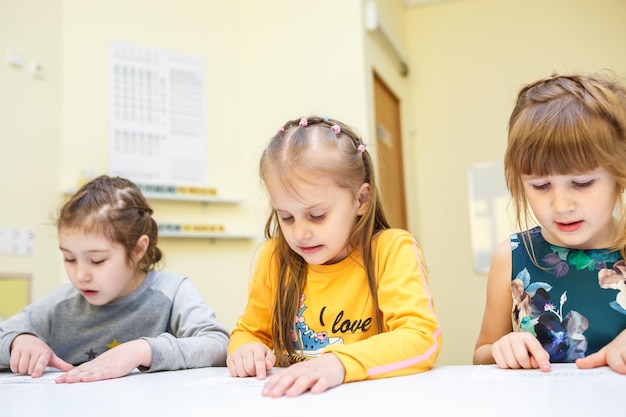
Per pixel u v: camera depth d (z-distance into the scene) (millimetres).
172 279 1295
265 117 2373
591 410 481
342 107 2316
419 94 3162
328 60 2352
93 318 1243
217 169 2320
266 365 832
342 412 512
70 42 2174
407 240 957
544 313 960
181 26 2340
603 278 933
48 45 2105
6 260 1869
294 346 1004
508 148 915
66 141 2129
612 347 739
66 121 2135
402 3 3188
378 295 924
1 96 1911
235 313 2230
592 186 828
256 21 2441
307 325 999
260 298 1059
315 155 909
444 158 3084
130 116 2215
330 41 2359
